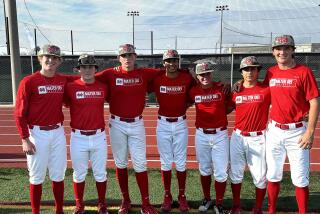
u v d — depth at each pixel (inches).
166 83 188.5
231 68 627.5
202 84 182.9
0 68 698.8
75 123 176.6
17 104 163.9
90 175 245.9
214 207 193.3
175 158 197.0
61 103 172.7
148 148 339.0
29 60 683.4
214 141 185.0
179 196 200.5
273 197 176.2
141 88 184.1
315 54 629.3
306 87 160.4
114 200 209.0
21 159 298.2
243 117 176.9
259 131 175.9
